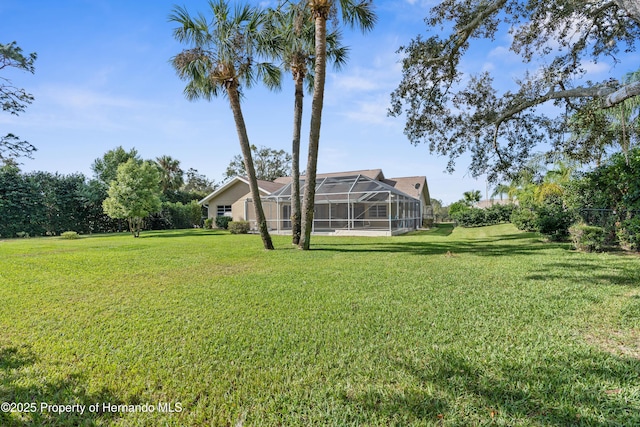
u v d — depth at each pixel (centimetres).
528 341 349
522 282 622
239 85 1226
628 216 1034
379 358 318
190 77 1178
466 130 1159
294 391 264
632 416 222
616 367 288
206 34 1090
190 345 357
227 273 773
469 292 559
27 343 368
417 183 3100
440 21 945
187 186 5109
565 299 499
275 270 802
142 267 870
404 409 237
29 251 1277
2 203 2223
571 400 243
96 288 634
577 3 832
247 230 2328
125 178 2116
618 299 490
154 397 261
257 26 1143
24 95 1098
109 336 386
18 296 575
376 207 2572
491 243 1359
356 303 507
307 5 1069
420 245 1339
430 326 402
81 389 272
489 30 959
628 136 1213
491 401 244
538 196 1644
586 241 1010
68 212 2614
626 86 552
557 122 1066
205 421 231
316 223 2616
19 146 1164
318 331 393
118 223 2906
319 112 1146
